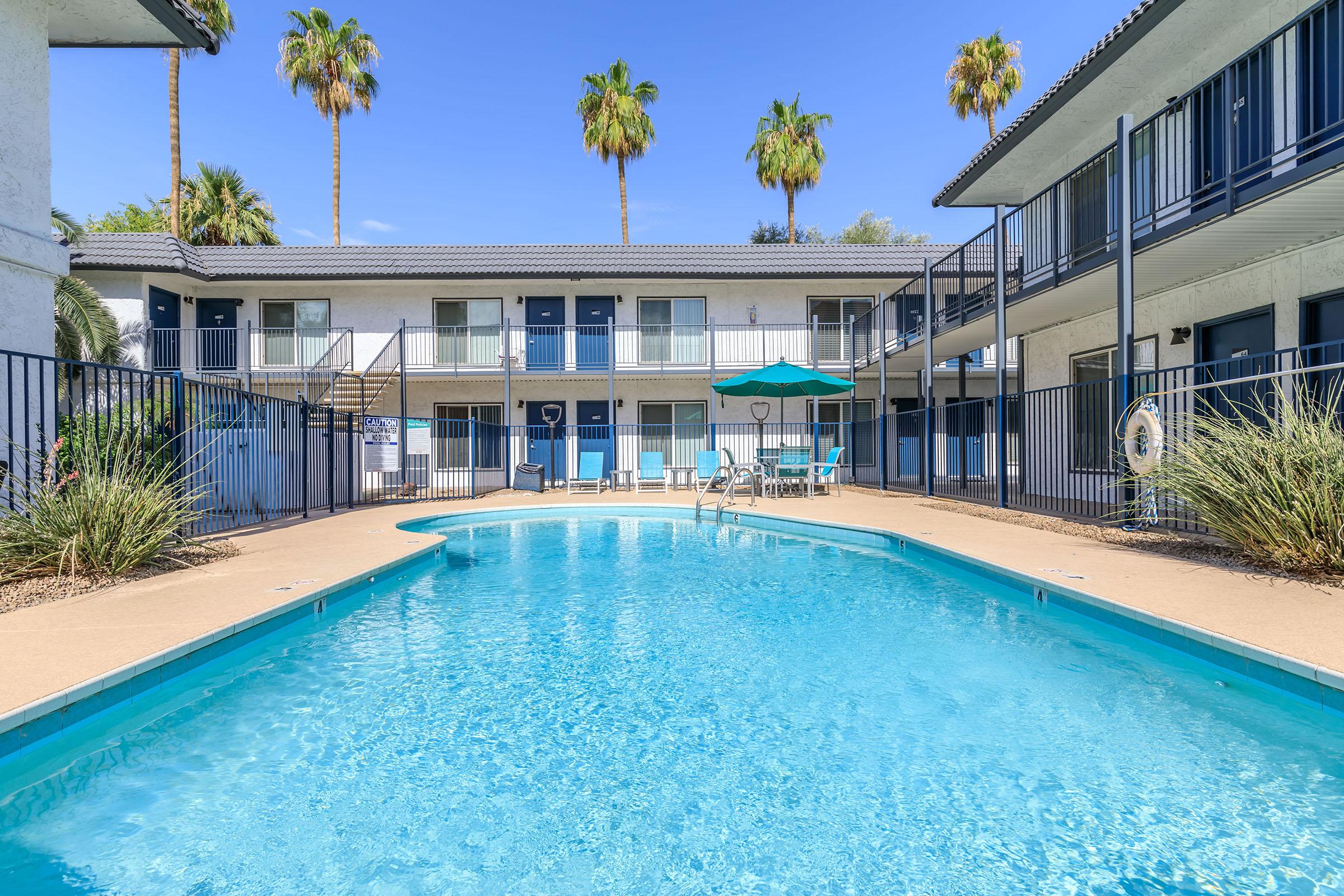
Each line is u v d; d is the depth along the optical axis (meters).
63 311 13.29
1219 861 2.00
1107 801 2.34
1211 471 5.19
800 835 2.18
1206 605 3.90
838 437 17.94
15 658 3.14
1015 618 4.71
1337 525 4.43
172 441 6.63
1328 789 2.39
